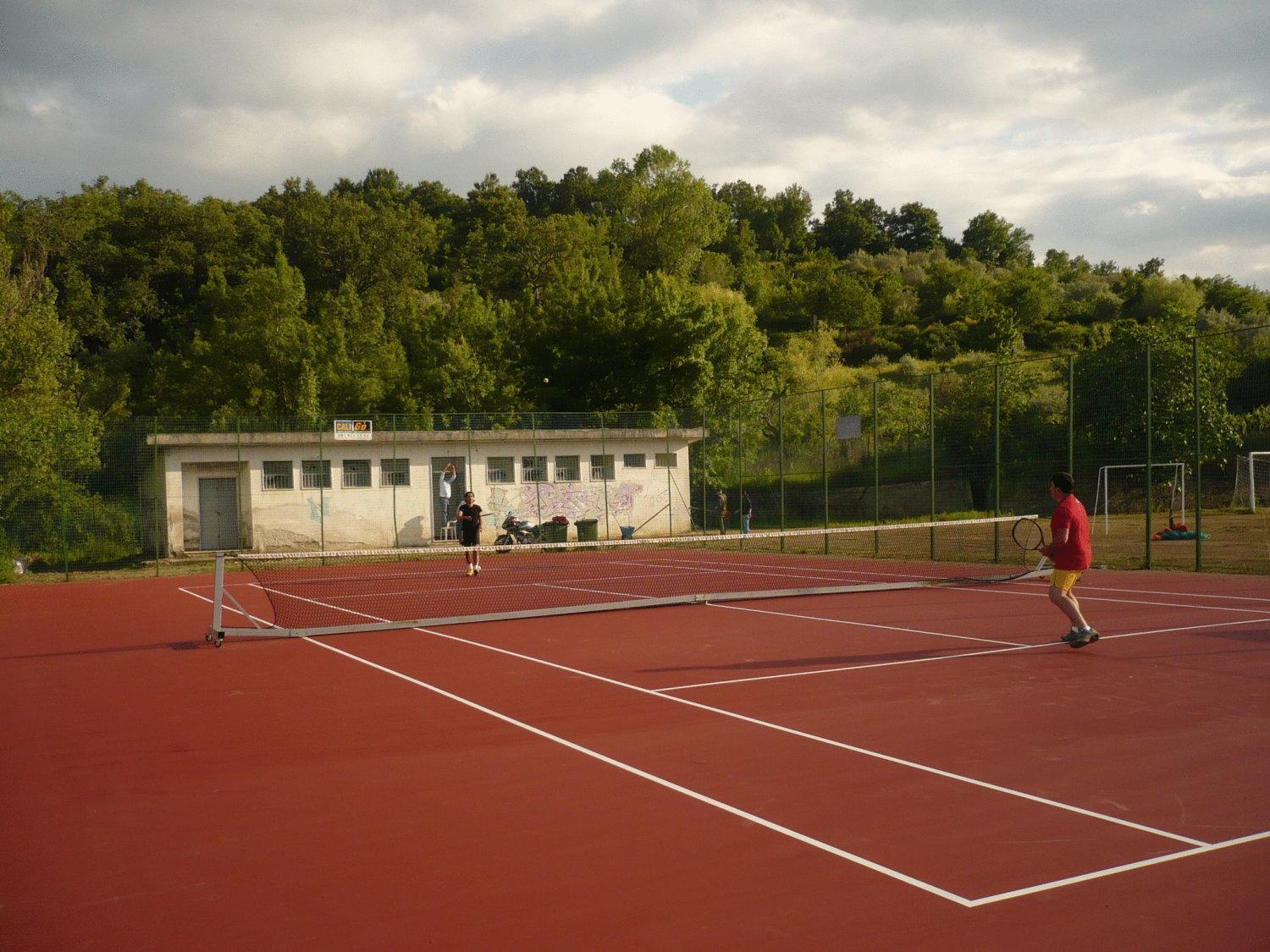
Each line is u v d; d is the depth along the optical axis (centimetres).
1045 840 535
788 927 436
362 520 3416
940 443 3406
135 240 8294
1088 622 1346
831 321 9500
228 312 6028
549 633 1402
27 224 7619
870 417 3328
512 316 6334
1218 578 1855
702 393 5181
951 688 938
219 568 1409
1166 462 2664
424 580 2380
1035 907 451
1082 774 654
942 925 434
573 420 3747
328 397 5594
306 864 529
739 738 770
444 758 736
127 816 621
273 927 451
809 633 1324
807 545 3097
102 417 5991
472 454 3556
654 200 9725
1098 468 2714
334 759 743
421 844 554
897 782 646
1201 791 614
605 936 431
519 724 841
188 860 539
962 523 2188
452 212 11450
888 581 2003
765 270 11338
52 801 658
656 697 931
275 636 1394
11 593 2366
